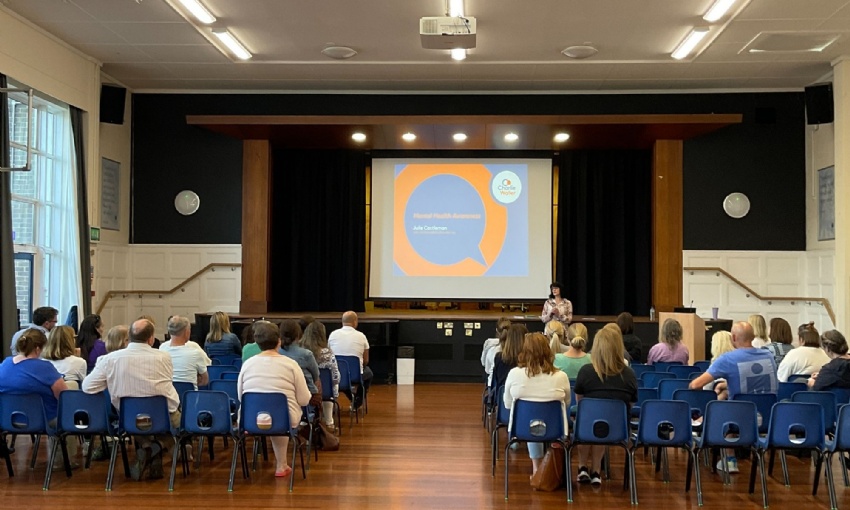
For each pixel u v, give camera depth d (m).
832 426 5.34
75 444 5.85
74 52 9.97
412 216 12.29
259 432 5.13
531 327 10.73
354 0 8.16
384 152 12.37
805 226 11.95
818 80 11.33
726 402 4.91
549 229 12.20
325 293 12.56
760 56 10.13
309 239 12.62
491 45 9.67
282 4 8.30
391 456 6.22
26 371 5.36
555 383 5.05
